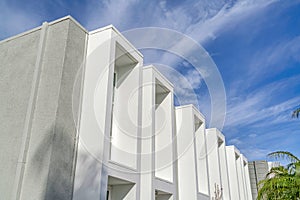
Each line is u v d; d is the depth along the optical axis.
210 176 15.08
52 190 6.08
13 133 7.05
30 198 6.07
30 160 6.45
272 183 10.71
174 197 10.71
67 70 7.20
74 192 6.69
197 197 11.76
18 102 7.36
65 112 6.89
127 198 8.00
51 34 7.73
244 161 22.09
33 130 6.75
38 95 7.10
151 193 8.75
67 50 7.30
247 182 21.94
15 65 7.97
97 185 6.55
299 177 10.48
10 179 6.54
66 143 6.74
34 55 7.68
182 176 12.12
